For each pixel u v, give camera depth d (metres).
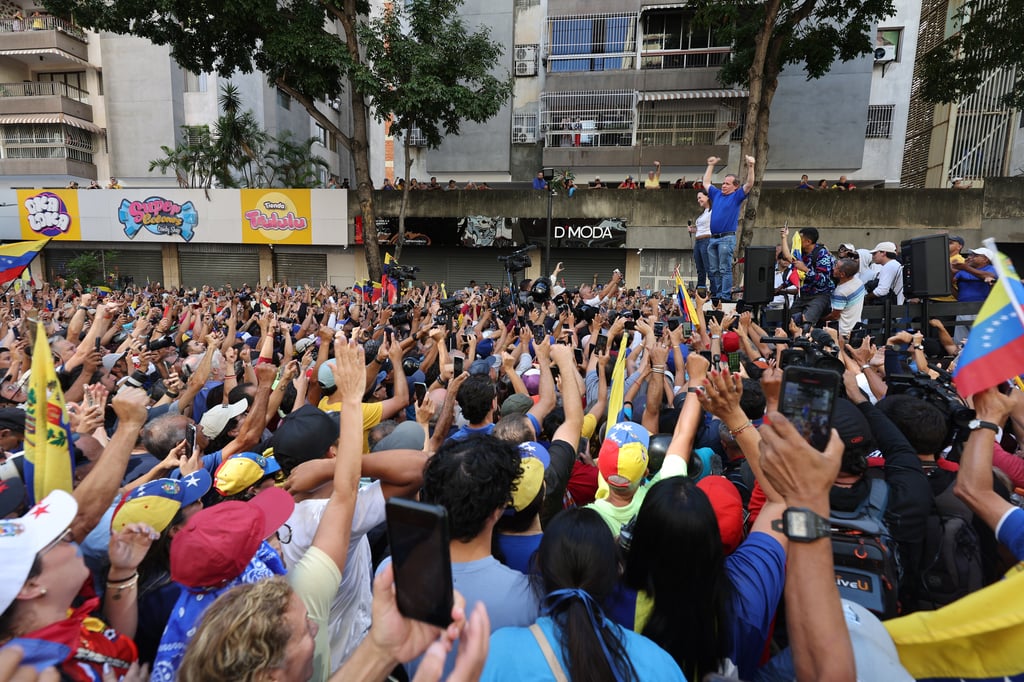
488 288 18.88
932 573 2.14
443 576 1.09
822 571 1.23
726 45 22.52
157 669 1.64
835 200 18.89
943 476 2.49
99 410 2.85
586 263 22.12
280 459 2.53
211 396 4.40
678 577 1.68
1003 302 1.83
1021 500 2.36
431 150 25.36
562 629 1.45
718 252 7.80
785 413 1.33
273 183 28.75
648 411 3.27
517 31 24.44
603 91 23.50
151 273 24.58
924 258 5.40
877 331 7.65
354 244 22.98
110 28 16.80
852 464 1.97
